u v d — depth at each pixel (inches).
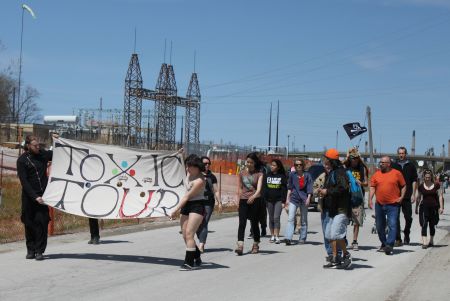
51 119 2474.2
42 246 417.4
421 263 434.0
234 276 370.9
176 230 636.7
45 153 418.6
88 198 421.7
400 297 316.8
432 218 524.1
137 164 434.3
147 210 427.8
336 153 406.9
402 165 532.4
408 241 548.7
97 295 307.7
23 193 412.5
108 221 698.8
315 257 458.0
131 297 304.7
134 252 466.3
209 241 553.9
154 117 2659.9
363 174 505.0
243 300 302.7
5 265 394.6
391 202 478.9
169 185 438.0
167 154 438.9
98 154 429.7
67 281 343.6
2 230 588.1
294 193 537.0
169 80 2716.5
